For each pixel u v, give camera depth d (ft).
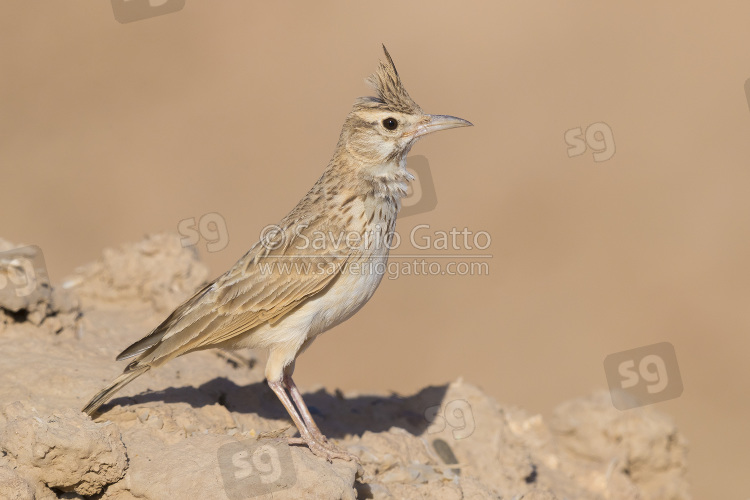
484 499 31.83
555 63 108.78
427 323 77.30
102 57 113.70
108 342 36.14
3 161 95.81
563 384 69.87
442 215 85.76
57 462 26.14
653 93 102.94
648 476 41.39
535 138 96.73
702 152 94.68
